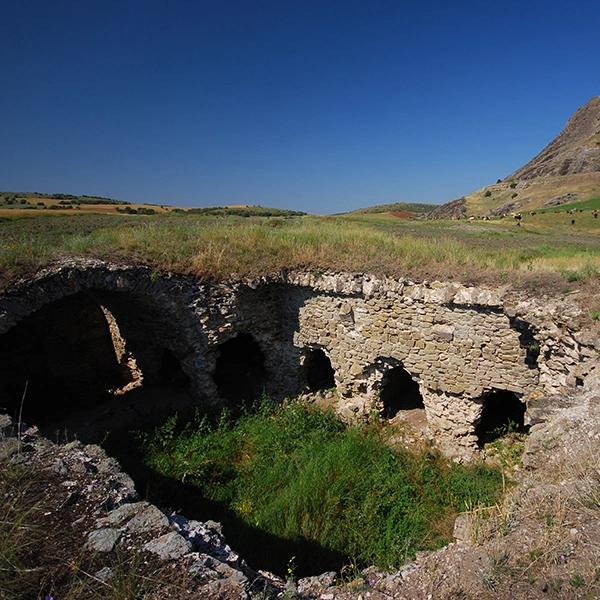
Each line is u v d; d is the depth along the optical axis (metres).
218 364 11.02
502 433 8.41
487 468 7.56
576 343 6.50
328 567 5.43
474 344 7.71
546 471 4.43
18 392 9.91
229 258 9.59
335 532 5.94
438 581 3.23
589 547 3.12
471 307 7.62
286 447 7.97
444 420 8.33
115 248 8.96
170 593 2.70
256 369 11.16
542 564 3.10
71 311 10.11
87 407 10.29
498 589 2.98
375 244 10.46
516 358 7.39
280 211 67.56
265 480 7.11
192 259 9.22
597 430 4.63
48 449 4.34
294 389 10.34
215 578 2.87
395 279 8.52
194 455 7.71
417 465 7.59
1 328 7.25
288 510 6.21
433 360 8.17
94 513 3.39
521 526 3.55
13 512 3.28
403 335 8.45
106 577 2.72
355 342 9.12
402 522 6.15
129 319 9.90
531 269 8.38
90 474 3.92
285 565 5.39
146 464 7.49
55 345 10.13
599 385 5.62
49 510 3.38
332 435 8.55
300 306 9.84
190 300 8.95
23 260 7.89
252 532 5.96
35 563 2.83
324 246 10.10
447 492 6.79
